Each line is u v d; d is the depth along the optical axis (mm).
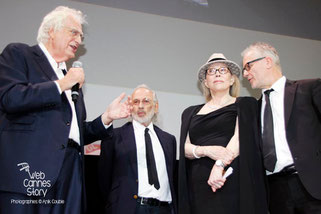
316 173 2156
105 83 3529
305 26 4340
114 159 2760
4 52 2006
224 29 4055
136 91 3096
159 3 3969
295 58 4152
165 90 3668
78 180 1970
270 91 2555
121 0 3846
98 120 2271
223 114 2498
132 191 2547
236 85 2832
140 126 2939
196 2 4094
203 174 2334
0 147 1789
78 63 2295
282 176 2285
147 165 2693
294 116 2344
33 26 3479
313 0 4383
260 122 2510
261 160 2377
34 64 2010
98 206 3195
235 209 2178
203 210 2236
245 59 2775
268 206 2389
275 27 4238
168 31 3875
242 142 2309
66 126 1936
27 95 1800
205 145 2432
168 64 3764
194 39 3924
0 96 1829
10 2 3498
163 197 2656
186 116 2707
